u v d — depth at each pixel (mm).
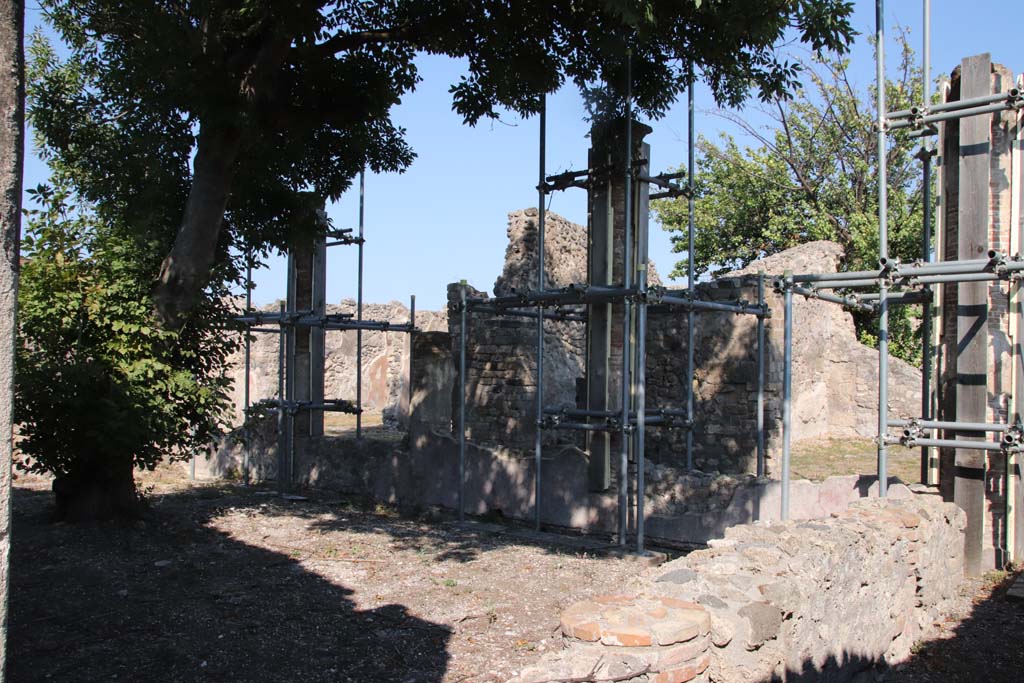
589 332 8836
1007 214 6953
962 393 6766
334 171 11078
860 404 16984
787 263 16547
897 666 5113
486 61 8828
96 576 6859
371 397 26328
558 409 8711
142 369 8227
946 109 6500
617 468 8953
